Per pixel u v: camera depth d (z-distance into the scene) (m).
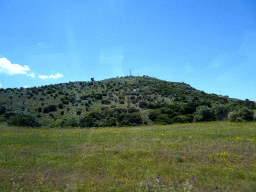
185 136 12.83
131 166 7.45
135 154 8.91
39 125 31.47
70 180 6.29
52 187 5.78
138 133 15.62
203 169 6.67
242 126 17.70
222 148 9.18
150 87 64.62
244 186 5.28
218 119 30.67
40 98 50.59
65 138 14.16
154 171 6.74
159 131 16.31
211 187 5.35
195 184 5.54
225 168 6.65
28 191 5.62
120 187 5.58
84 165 7.79
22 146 11.26
